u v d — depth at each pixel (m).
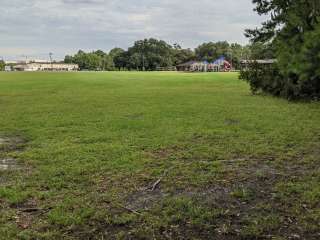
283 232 3.90
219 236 3.84
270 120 11.06
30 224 4.12
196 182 5.48
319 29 14.43
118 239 3.78
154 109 14.10
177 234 3.89
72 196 4.94
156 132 9.34
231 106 14.86
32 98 19.45
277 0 20.95
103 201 4.76
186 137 8.70
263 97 18.81
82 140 8.47
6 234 3.86
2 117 12.41
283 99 17.61
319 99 16.78
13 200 4.79
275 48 19.20
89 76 53.69
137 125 10.41
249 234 3.85
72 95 21.16
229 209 4.49
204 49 130.50
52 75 59.59
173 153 7.22
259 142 8.10
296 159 6.75
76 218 4.21
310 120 11.04
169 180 5.59
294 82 17.20
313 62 14.86
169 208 4.50
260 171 6.02
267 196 4.92
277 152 7.24
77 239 3.79
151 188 5.26
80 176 5.77
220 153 7.18
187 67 119.25
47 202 4.75
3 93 23.11
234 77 48.28
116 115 12.57
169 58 130.50
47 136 9.03
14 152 7.46
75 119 11.72
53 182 5.51
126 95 20.84
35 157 6.98
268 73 19.70
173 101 17.14
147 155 7.03
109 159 6.74
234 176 5.77
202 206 4.58
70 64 147.50
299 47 16.45
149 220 4.19
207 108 14.27
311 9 16.61
